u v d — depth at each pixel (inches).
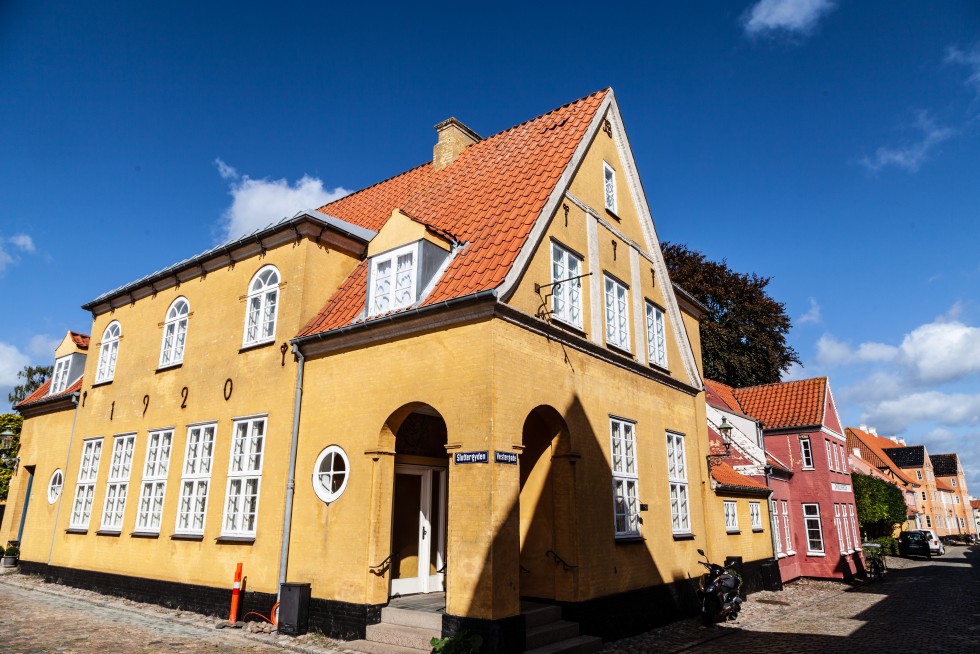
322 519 399.5
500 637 310.8
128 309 630.5
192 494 485.4
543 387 382.3
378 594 367.9
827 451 914.1
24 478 740.0
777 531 827.4
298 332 454.0
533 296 390.3
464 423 346.6
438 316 370.3
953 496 3302.2
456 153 643.5
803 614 552.4
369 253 440.1
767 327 1290.6
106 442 594.9
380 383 393.1
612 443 452.4
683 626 462.3
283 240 489.1
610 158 538.3
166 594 474.6
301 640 365.7
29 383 1561.3
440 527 458.9
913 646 406.0
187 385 525.3
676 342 593.6
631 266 537.3
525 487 413.4
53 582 592.7
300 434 430.0
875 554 968.9
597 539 406.3
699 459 590.2
